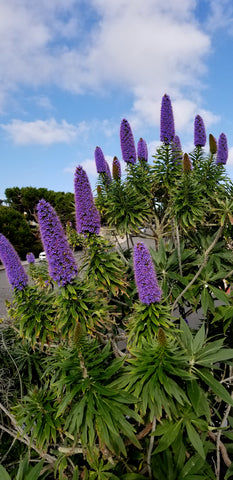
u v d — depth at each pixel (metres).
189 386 2.27
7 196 32.41
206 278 3.29
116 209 3.94
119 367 2.27
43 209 2.36
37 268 4.61
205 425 2.25
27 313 2.69
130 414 2.12
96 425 2.10
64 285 2.54
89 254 3.08
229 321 3.06
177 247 3.52
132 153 4.15
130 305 3.68
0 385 3.26
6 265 2.66
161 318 2.42
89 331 2.59
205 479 2.19
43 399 2.65
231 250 3.95
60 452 2.65
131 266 3.94
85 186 2.86
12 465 3.30
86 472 2.50
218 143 4.06
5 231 25.67
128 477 2.41
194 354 2.48
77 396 2.38
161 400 2.08
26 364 3.56
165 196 4.52
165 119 3.99
